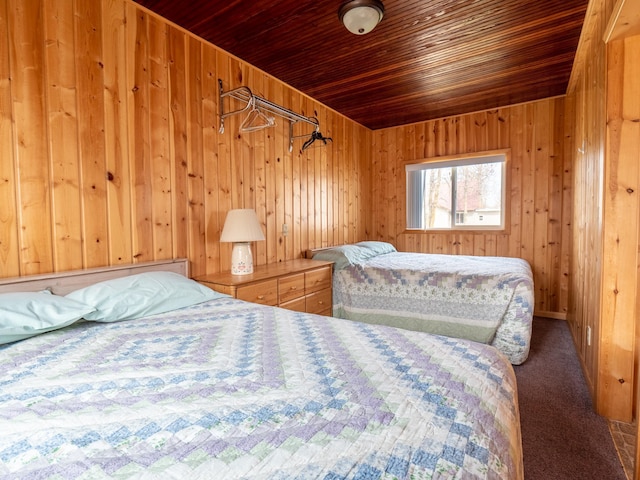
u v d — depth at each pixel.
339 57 2.78
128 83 2.05
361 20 2.12
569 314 3.47
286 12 2.18
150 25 2.16
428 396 0.89
